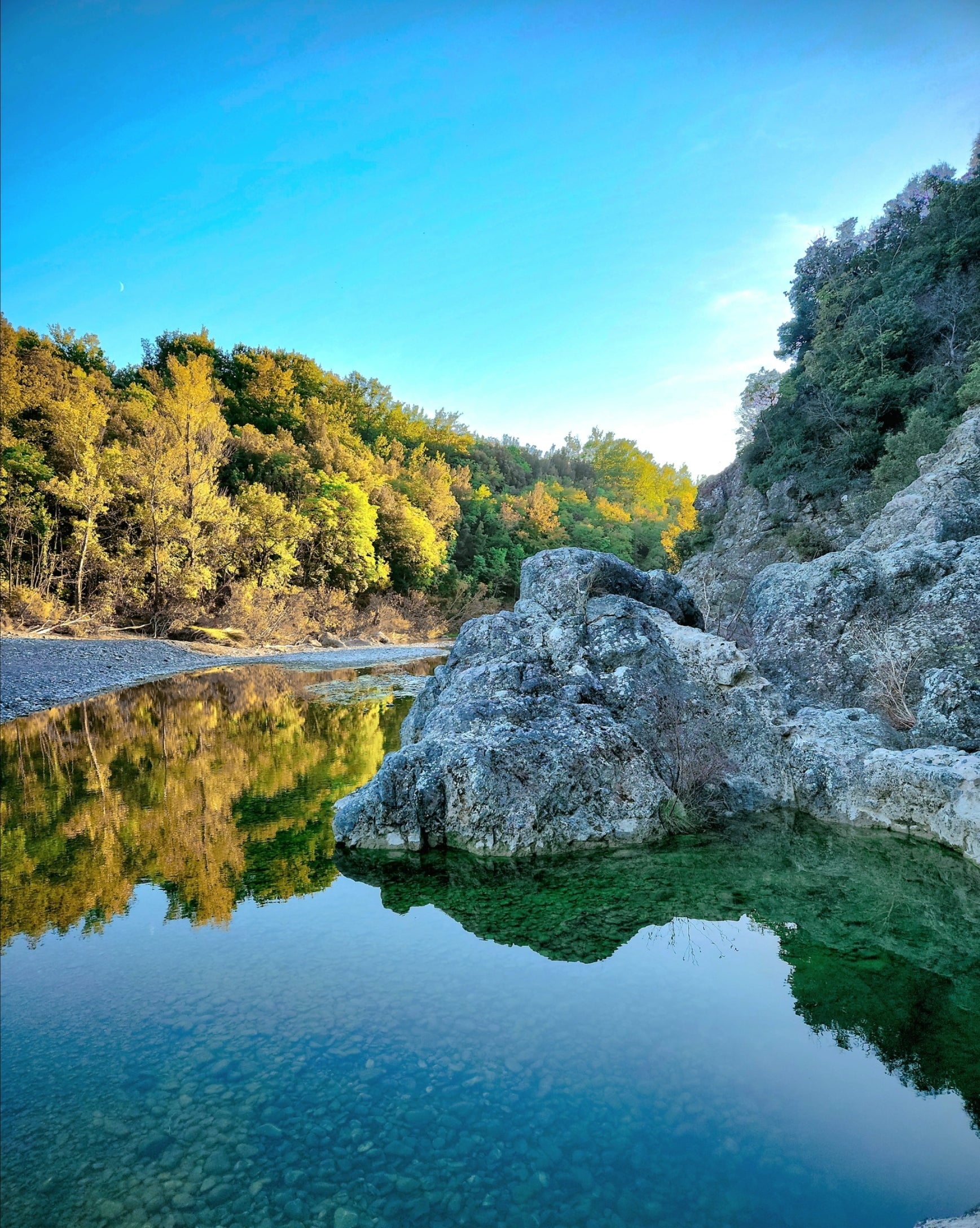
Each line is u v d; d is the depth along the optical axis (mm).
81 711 15602
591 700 8383
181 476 35875
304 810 8312
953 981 4312
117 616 32156
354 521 45062
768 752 8430
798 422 32312
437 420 99750
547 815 6938
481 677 8594
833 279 32406
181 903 5613
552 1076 3430
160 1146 2977
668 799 7371
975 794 6414
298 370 70688
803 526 28797
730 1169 2840
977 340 25141
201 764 10805
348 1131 3059
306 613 40812
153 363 62156
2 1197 2703
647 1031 3820
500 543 72500
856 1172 2812
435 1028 3857
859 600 10406
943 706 7855
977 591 9258
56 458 32406
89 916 5363
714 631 14336
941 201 29516
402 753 7328
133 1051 3643
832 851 6645
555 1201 2680
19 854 6777
